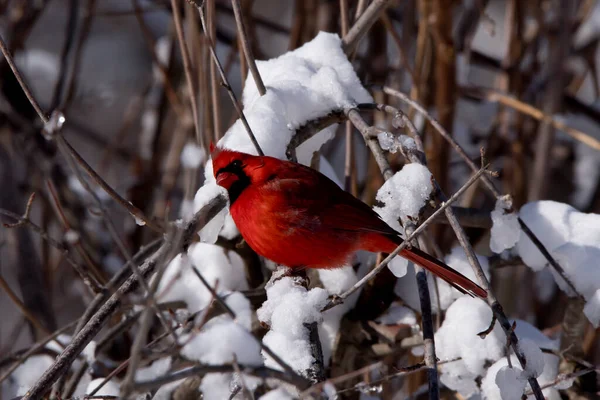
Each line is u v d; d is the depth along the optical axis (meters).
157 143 11.12
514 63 9.96
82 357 6.46
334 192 6.02
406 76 10.45
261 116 6.19
